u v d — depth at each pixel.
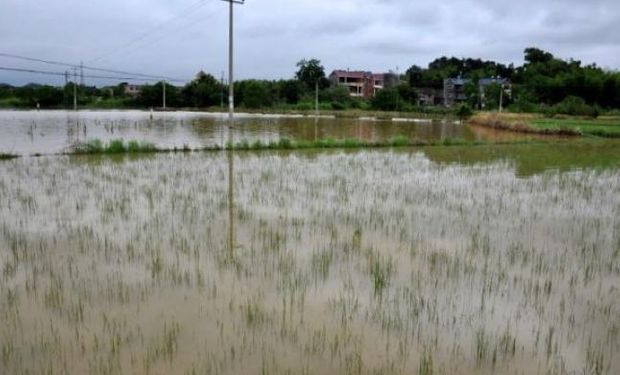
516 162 19.08
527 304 5.67
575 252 7.73
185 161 17.23
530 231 8.91
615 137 34.44
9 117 48.31
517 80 97.81
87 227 8.49
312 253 7.29
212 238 7.95
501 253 7.55
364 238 8.17
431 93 100.56
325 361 4.35
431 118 64.69
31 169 14.76
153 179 13.34
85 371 4.12
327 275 6.41
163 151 20.28
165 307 5.37
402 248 7.68
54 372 4.09
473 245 7.91
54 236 7.97
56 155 18.41
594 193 12.71
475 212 10.27
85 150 19.11
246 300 5.59
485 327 5.08
